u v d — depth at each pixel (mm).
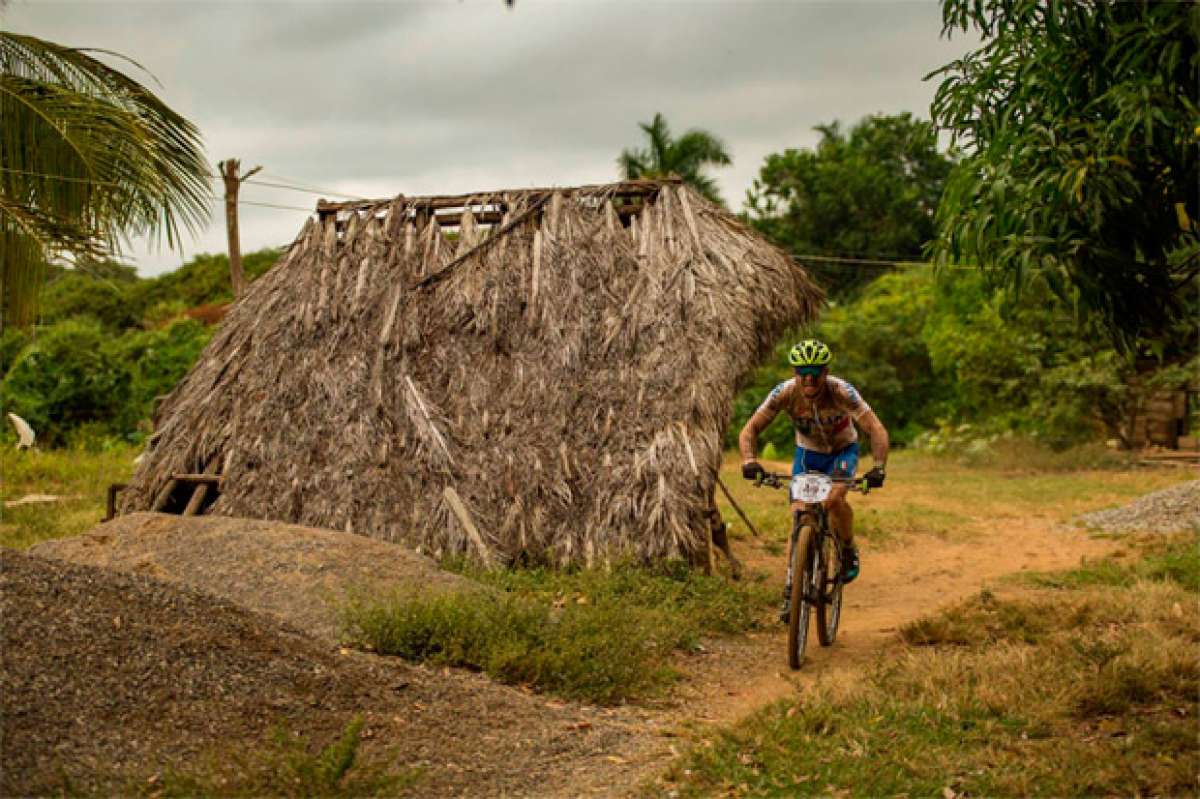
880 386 29156
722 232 9914
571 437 8914
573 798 4109
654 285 9461
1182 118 4875
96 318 35844
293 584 6637
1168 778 3955
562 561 8312
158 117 7129
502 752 4559
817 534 6484
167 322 32875
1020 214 5332
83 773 3793
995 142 5453
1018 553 11109
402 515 8750
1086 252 5199
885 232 42469
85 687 4219
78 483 14664
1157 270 5488
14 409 19578
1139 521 12188
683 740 4844
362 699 4793
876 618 7906
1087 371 22297
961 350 24969
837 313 31188
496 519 8641
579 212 10117
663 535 8148
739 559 10328
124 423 20484
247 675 4664
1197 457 21531
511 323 9586
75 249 6172
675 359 9000
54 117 6398
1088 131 5230
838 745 4531
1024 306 21906
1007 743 4457
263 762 4066
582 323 9430
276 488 9094
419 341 9664
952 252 5715
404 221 10531
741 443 6598
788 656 6383
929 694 5117
